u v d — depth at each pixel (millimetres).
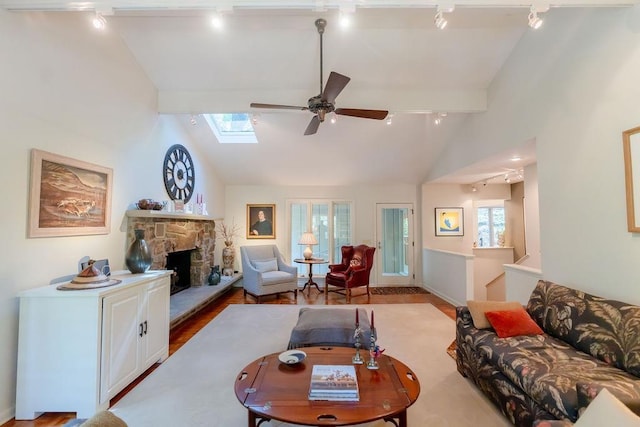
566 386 1724
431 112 4230
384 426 2080
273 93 4238
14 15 2305
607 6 2299
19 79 2334
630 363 1870
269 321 4402
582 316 2275
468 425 2111
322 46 3512
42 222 2506
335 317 3100
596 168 2551
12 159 2281
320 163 6258
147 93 4047
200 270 5684
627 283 2312
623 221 2338
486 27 3318
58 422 2180
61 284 2514
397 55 3689
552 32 2994
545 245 3113
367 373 2020
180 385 2641
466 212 7020
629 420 1052
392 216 7148
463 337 2758
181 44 3580
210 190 6262
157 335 3027
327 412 1605
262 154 5977
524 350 2213
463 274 5094
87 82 3021
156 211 3811
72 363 2227
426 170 6531
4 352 2209
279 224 7047
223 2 2348
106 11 2342
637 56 2234
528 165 4758
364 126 5141
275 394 1774
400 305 5289
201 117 5027
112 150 3400
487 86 4137
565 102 2850
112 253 3400
